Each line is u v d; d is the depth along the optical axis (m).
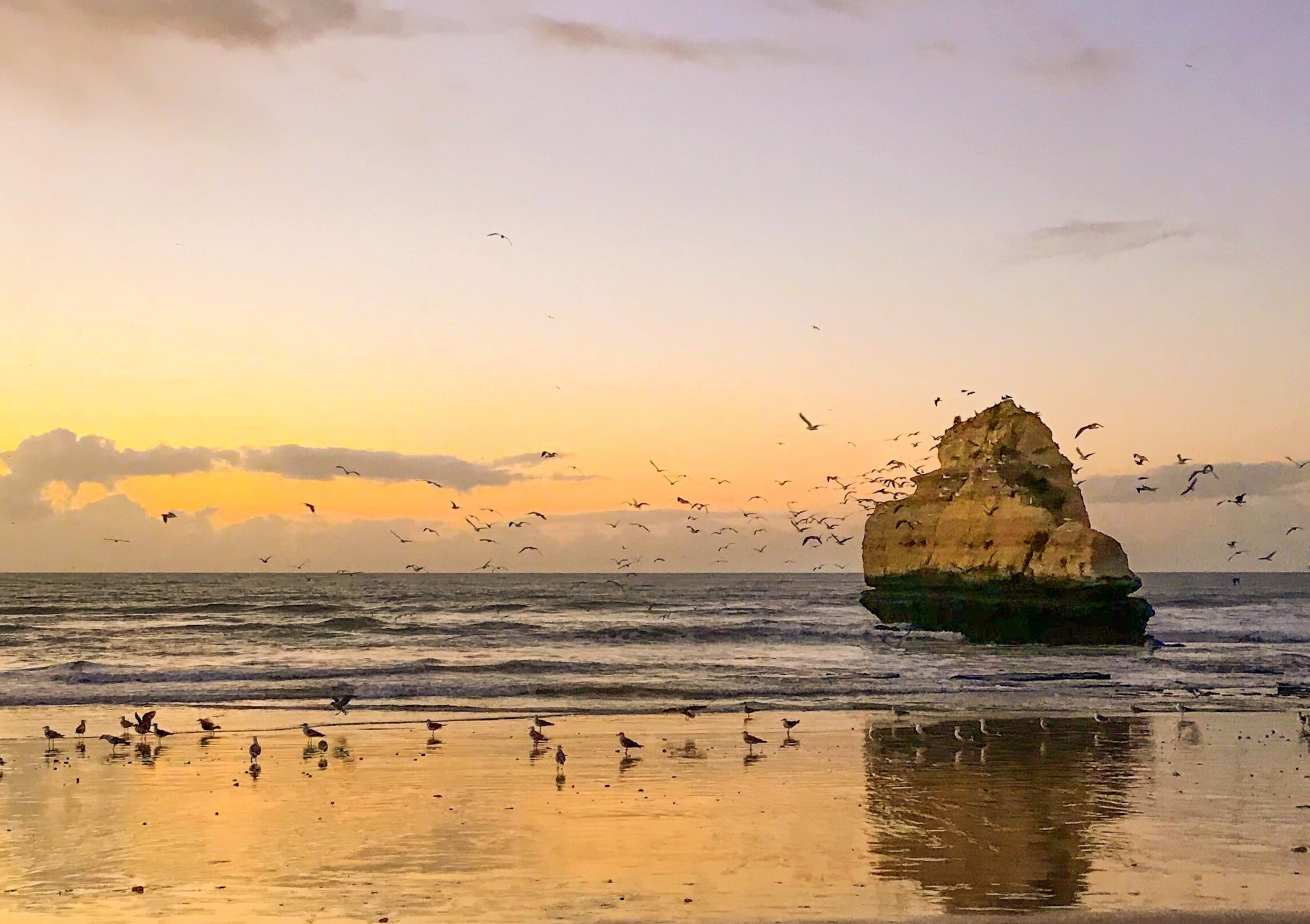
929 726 30.19
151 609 92.25
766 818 19.36
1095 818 19.42
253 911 14.22
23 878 15.66
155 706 33.50
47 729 26.16
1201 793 21.62
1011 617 61.72
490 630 68.00
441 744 27.12
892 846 17.47
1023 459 65.94
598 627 70.62
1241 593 157.50
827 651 56.47
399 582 194.38
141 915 14.08
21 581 189.00
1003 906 14.38
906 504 71.12
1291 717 32.28
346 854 16.97
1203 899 14.64
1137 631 60.50
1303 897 14.72
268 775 23.12
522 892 15.05
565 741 27.61
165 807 20.16
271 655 52.47
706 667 46.03
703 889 15.16
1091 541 60.00
